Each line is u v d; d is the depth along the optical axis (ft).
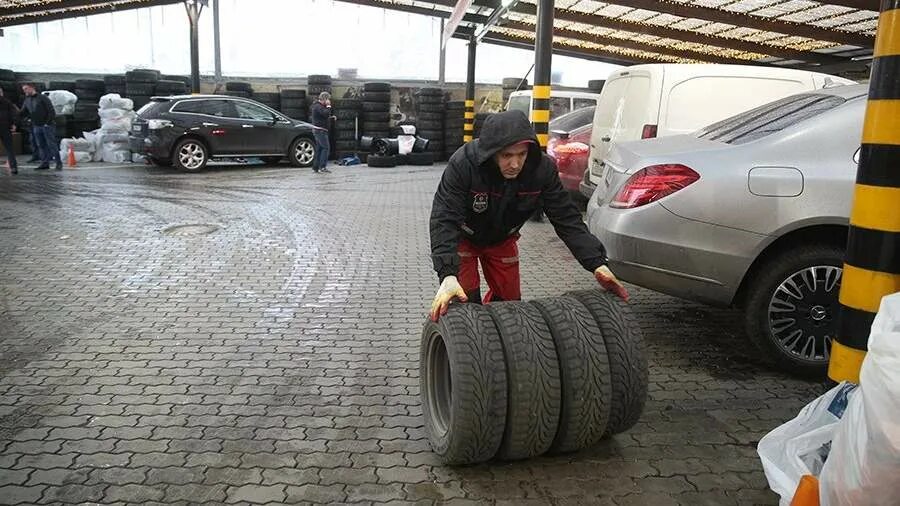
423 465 9.19
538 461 9.32
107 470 8.94
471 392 8.30
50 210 30.04
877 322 5.98
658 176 12.57
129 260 20.85
